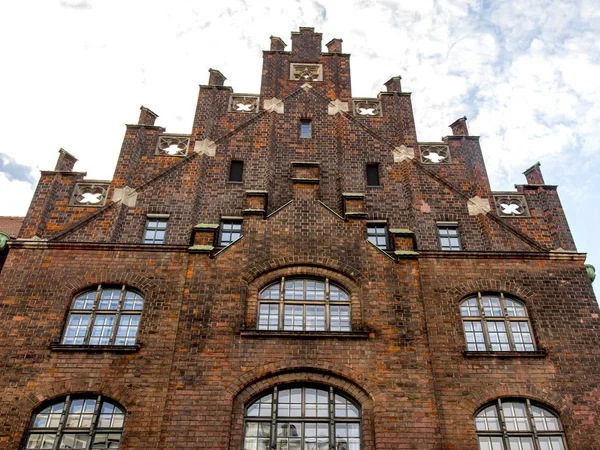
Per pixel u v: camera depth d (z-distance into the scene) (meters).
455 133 25.36
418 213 22.53
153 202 22.45
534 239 21.92
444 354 18.25
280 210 21.22
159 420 16.73
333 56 27.69
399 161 24.19
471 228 22.25
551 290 19.92
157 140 24.38
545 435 17.03
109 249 20.30
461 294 19.66
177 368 17.44
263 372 17.45
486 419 17.25
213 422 16.50
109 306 19.20
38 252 20.16
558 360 18.31
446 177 23.69
